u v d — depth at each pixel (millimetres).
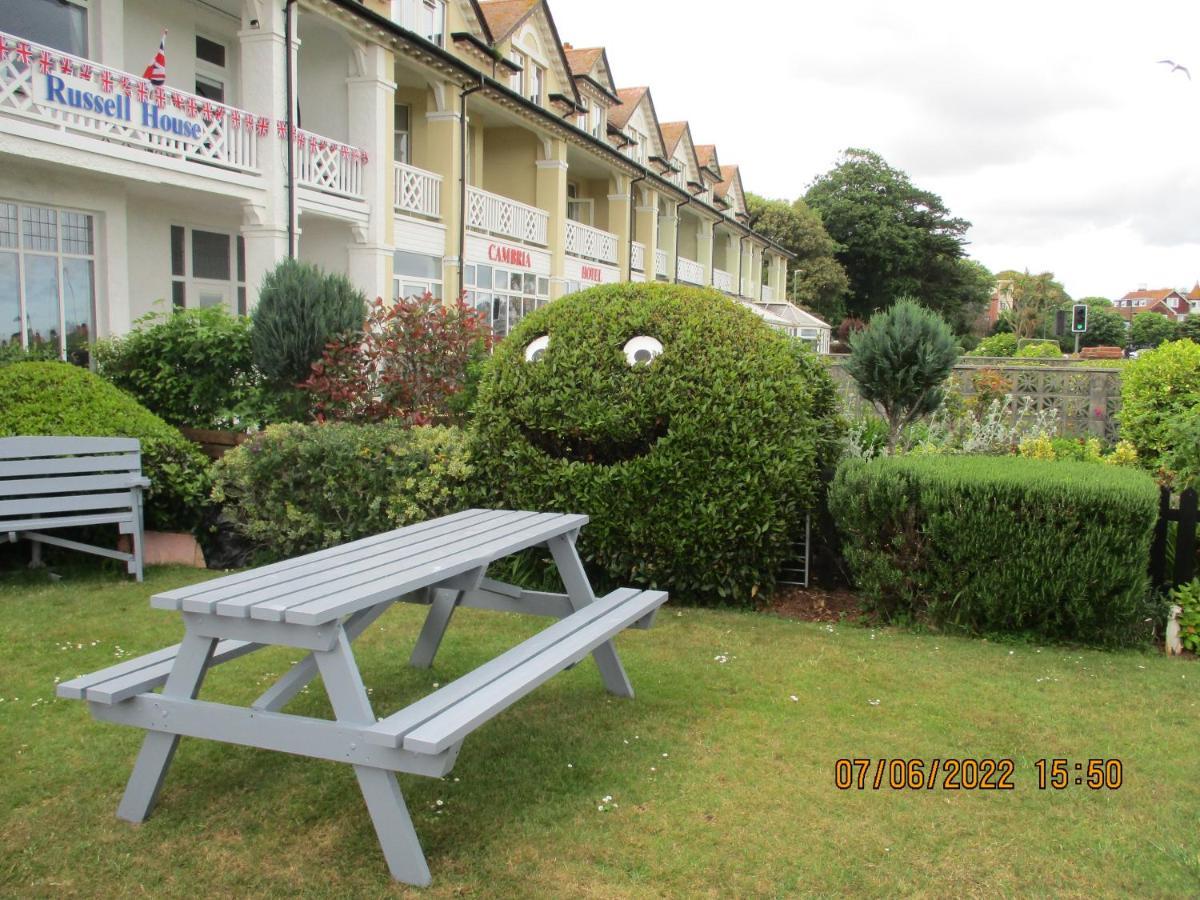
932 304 66375
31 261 11141
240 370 9305
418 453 6680
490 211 20578
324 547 6754
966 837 3076
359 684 2748
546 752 3689
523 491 6168
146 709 2975
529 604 4645
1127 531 5062
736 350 6047
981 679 4648
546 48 25078
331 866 2816
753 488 5773
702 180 41188
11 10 10875
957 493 5332
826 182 67688
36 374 6762
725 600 6199
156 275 13367
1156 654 5199
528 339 6508
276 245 13195
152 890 2670
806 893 2721
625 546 6047
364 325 8828
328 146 14617
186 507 7055
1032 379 15172
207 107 11906
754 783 3436
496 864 2844
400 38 15773
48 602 5715
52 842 2920
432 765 2629
